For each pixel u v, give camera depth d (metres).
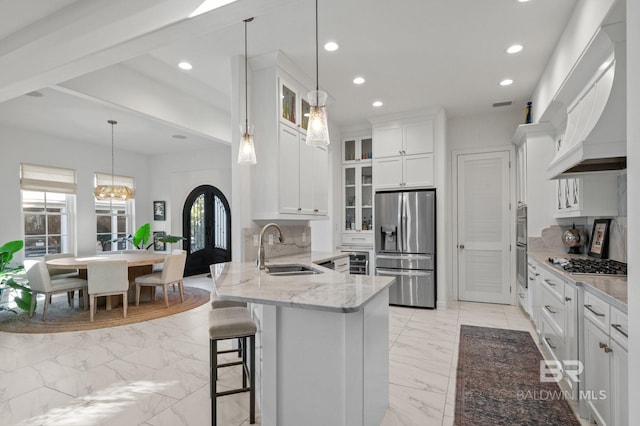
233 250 3.24
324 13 2.59
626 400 1.52
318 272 2.73
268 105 3.29
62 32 2.43
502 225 4.97
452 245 5.24
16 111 4.61
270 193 3.28
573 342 2.19
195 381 2.59
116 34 2.19
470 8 2.55
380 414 2.06
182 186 7.69
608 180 2.89
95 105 4.38
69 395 2.39
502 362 2.94
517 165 4.87
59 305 5.11
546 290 2.93
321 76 3.71
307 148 3.80
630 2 1.07
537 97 3.89
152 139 6.27
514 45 3.08
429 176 4.84
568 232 3.69
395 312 4.56
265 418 1.85
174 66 3.42
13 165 5.39
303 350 1.79
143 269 5.54
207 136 4.67
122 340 3.53
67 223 6.23
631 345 1.06
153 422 2.06
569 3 2.49
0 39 2.81
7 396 2.39
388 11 2.57
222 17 1.92
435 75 3.70
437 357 3.05
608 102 2.05
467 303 5.04
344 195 5.70
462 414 2.16
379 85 3.97
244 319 2.05
